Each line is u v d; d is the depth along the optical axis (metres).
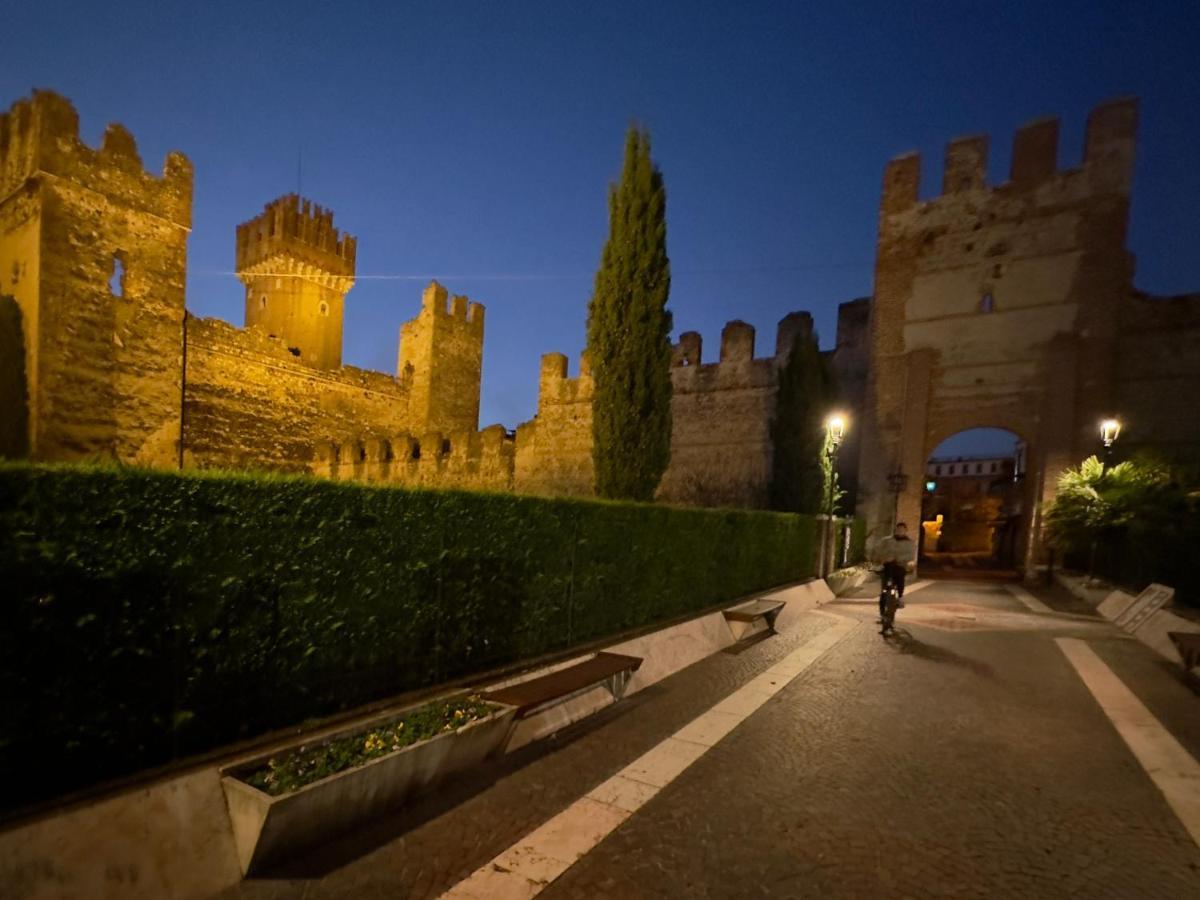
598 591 8.19
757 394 24.22
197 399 28.92
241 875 3.50
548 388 26.86
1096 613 12.95
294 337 42.06
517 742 5.51
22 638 3.29
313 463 34.28
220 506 4.18
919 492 21.53
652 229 11.76
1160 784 4.91
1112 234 19.25
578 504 7.85
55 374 19.69
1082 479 16.00
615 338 11.80
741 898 3.49
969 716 6.49
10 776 3.26
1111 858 3.91
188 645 4.03
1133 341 18.88
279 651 4.56
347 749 4.11
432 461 29.47
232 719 4.29
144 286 21.92
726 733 5.98
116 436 21.11
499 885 3.56
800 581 15.07
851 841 4.09
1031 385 20.09
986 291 21.16
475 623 6.32
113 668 3.67
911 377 22.05
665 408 11.89
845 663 8.65
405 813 4.31
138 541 3.77
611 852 3.92
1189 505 13.33
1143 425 18.48
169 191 22.72
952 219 21.98
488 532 6.46
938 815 4.43
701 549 10.83
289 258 41.59
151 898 3.16
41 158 19.62
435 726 4.62
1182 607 10.89
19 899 2.83
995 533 36.12
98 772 3.61
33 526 3.33
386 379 38.91
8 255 21.14
